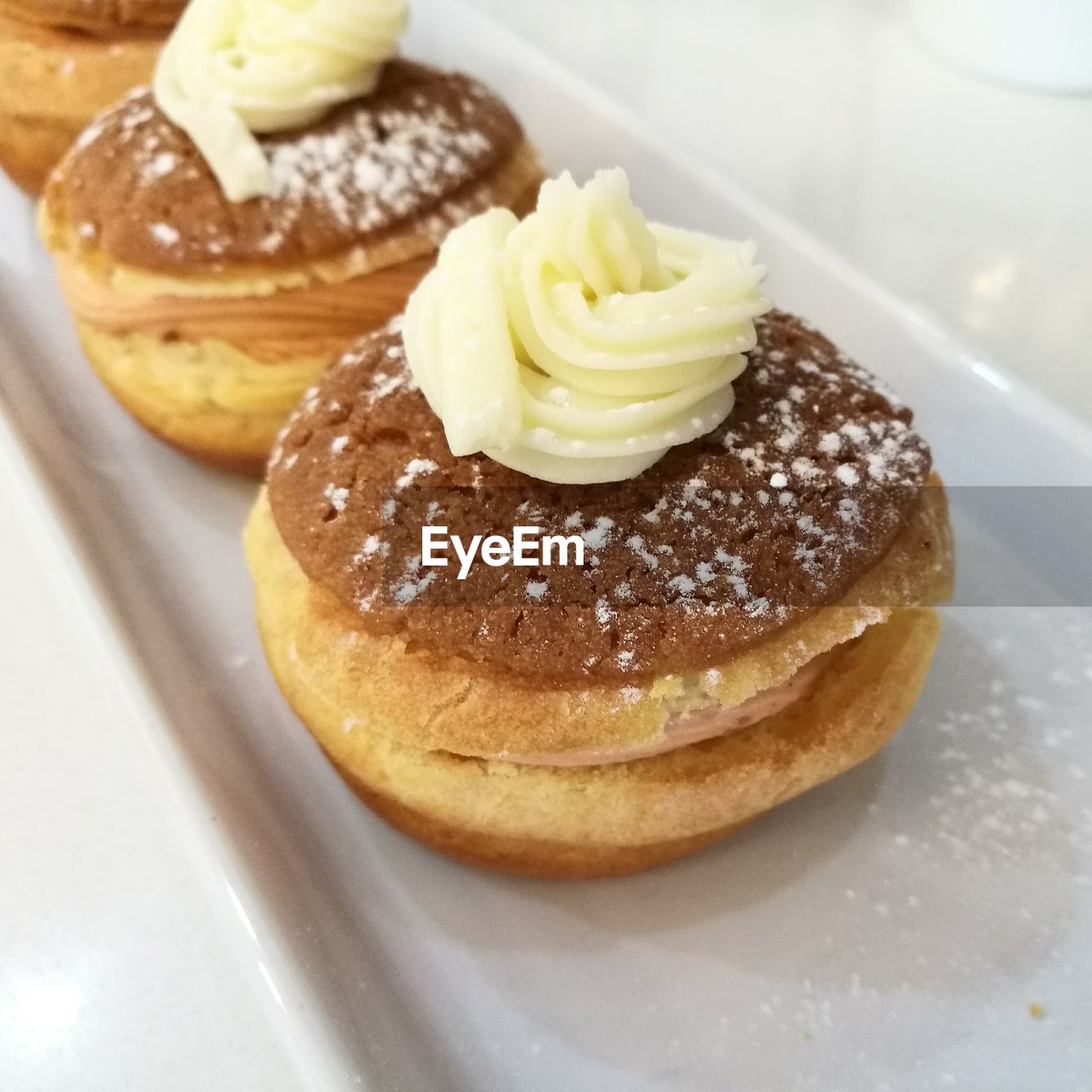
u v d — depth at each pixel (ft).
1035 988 0.35
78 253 0.49
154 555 0.48
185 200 0.45
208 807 0.35
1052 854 0.38
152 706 0.37
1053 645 0.44
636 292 0.34
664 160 0.57
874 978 0.35
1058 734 0.41
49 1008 0.34
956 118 0.68
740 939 0.36
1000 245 0.58
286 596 0.36
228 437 0.48
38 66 0.59
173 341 0.47
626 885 0.37
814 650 0.32
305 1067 0.30
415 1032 0.34
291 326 0.46
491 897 0.37
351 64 0.48
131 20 0.59
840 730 0.34
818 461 0.34
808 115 0.69
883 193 0.62
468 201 0.48
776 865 0.38
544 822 0.33
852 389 0.36
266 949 0.32
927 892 0.37
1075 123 0.68
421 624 0.32
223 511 0.50
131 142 0.48
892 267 0.56
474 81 0.54
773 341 0.38
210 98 0.46
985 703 0.42
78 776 0.40
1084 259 0.57
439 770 0.33
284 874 0.36
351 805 0.39
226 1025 0.34
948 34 0.73
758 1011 0.34
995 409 0.45
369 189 0.46
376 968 0.35
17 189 0.67
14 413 0.49
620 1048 0.34
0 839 0.38
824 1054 0.33
